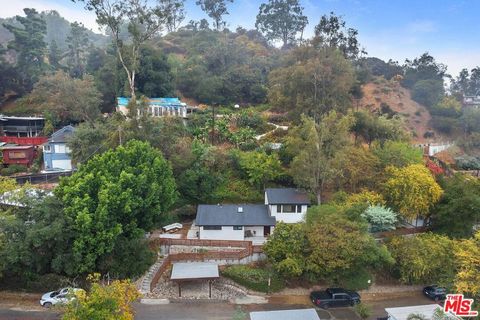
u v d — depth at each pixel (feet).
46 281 94.22
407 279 109.70
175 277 98.02
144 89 211.00
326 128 133.39
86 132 157.99
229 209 127.95
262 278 106.83
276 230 108.78
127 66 203.10
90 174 94.48
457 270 98.73
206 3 381.81
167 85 220.02
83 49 323.98
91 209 91.09
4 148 168.96
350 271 109.60
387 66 345.51
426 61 335.47
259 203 144.87
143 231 100.01
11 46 236.63
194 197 140.56
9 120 199.41
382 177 136.98
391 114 264.72
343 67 165.58
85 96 191.62
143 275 104.83
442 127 267.80
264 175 147.02
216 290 104.53
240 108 231.30
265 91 242.17
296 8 399.24
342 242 102.68
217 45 279.49
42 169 172.65
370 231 122.83
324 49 171.22
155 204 104.17
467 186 132.16
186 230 129.90
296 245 104.73
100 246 90.02
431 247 110.52
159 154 115.96
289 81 170.30
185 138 154.71
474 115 264.11
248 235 125.70
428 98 293.23
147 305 95.35
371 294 110.73
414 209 126.52
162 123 150.61
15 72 231.50
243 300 102.06
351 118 137.90
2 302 92.22
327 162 131.75
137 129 141.90
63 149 169.48
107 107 222.69
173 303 97.35
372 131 174.91
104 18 176.55
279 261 105.70
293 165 137.28
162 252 115.24
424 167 139.64
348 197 129.59
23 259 86.74
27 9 244.22
